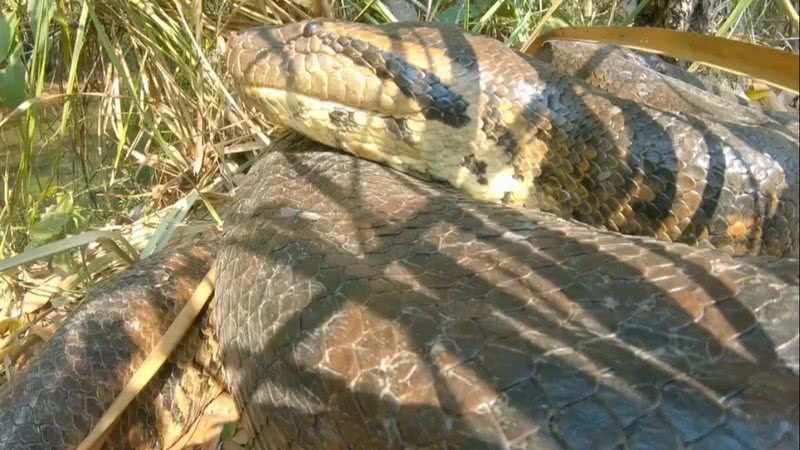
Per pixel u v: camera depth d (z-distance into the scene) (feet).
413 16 2.30
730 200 1.34
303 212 1.31
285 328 1.10
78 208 2.09
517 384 0.88
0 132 2.13
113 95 2.05
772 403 0.82
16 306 1.88
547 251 1.06
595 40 1.35
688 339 0.89
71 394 1.44
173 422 1.53
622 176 1.39
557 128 1.45
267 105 1.62
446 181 1.53
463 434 0.88
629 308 0.93
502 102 1.48
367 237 1.18
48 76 2.31
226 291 1.34
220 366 1.58
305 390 1.05
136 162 2.18
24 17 2.10
